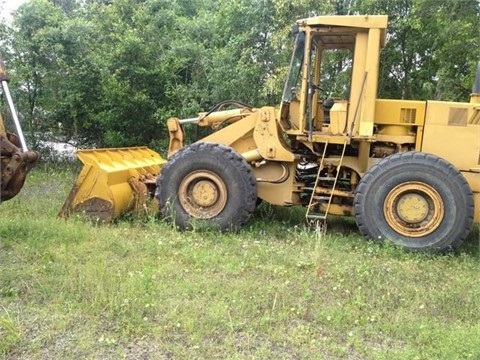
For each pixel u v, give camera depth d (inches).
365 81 248.8
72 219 253.9
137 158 314.2
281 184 268.7
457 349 138.7
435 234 236.1
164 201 261.0
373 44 246.2
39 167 458.3
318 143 265.4
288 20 410.6
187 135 435.2
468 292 183.9
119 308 155.5
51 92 473.1
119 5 485.1
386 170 240.5
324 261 212.1
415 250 236.1
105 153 283.3
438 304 172.4
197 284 177.9
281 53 418.0
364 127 249.9
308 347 139.4
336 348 138.7
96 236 231.9
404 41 413.7
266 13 420.2
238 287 176.9
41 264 192.2
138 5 489.4
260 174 272.1
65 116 476.7
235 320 152.0
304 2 398.0
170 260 206.1
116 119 450.6
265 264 206.2
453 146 255.3
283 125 270.7
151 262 201.5
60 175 417.1
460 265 223.8
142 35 456.8
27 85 477.1
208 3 588.7
